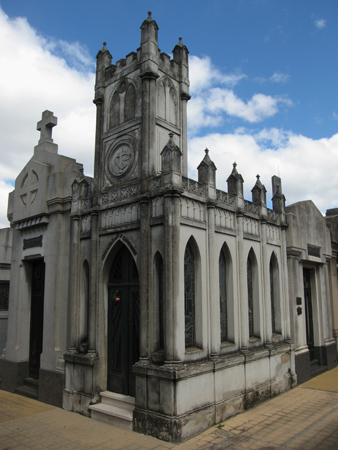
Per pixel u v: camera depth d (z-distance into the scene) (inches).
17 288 578.2
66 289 484.1
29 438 354.6
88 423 392.2
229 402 402.0
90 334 433.7
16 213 576.1
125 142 448.5
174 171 374.6
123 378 416.5
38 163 548.4
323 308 660.1
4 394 536.7
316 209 671.1
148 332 373.7
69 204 499.8
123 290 431.2
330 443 328.8
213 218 422.3
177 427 332.8
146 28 440.5
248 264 504.4
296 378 535.5
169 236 364.8
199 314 397.7
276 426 371.9
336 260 777.6
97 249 448.1
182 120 481.7
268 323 499.5
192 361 373.4
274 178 587.5
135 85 451.5
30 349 567.2
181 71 492.1
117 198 434.0
